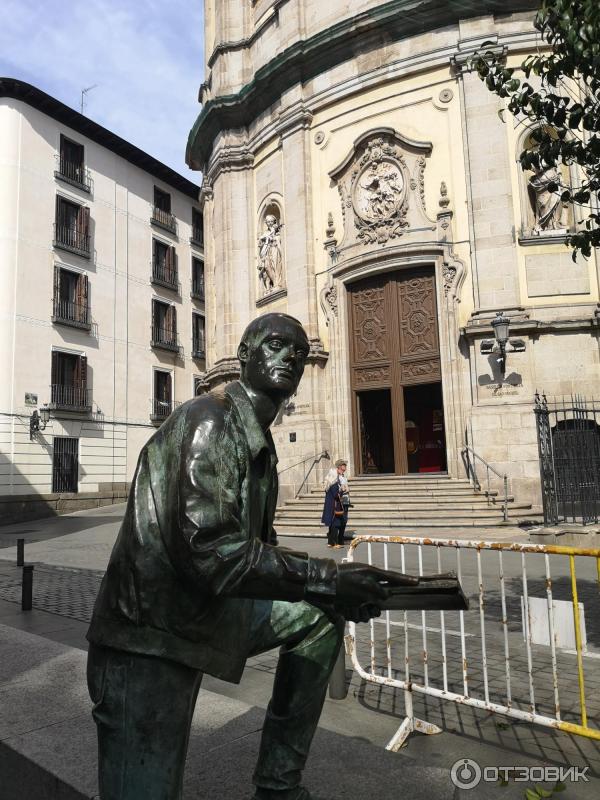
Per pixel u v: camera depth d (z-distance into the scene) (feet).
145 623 5.57
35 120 88.53
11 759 8.61
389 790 7.36
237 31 71.77
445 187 53.67
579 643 10.96
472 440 48.88
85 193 95.25
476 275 51.39
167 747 5.62
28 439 83.15
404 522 44.68
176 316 110.83
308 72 61.57
